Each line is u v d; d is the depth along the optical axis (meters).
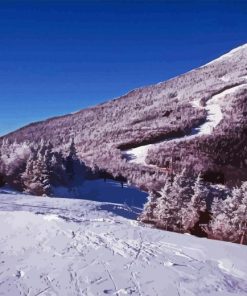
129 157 187.88
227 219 40.78
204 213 45.56
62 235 17.39
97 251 14.84
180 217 45.41
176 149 179.88
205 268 13.60
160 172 149.88
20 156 84.94
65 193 84.12
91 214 43.06
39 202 48.69
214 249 16.55
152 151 183.50
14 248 14.92
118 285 11.09
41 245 15.48
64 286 10.75
